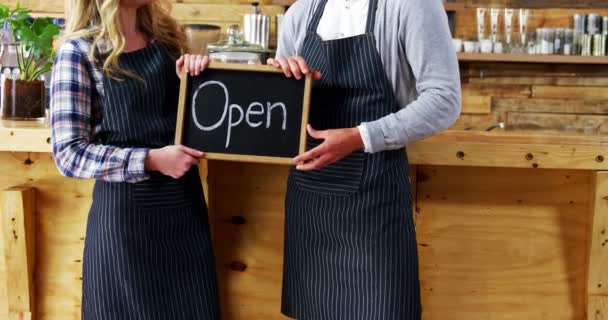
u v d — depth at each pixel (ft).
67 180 6.79
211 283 5.86
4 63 7.79
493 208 6.70
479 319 6.83
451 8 15.16
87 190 6.79
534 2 15.90
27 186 6.79
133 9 5.57
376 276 5.59
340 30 5.71
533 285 6.77
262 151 5.30
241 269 6.93
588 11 15.83
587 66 16.01
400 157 5.71
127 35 5.52
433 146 6.30
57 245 6.87
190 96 5.40
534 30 15.85
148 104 5.42
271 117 5.31
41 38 7.39
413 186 6.71
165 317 5.50
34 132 6.37
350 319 5.72
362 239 5.60
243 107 5.34
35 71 7.54
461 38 16.07
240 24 15.70
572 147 6.26
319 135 5.21
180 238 5.64
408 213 5.74
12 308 6.82
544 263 6.73
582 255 6.68
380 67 5.48
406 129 5.20
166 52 5.71
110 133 5.34
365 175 5.54
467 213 6.72
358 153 5.56
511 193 6.66
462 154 6.30
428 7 5.29
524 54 15.19
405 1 5.32
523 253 6.73
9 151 6.73
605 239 6.44
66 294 6.92
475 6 16.03
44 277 6.91
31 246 6.79
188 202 5.69
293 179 5.98
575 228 6.66
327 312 5.84
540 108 16.21
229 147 5.32
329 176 5.65
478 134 7.12
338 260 5.73
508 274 6.77
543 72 16.14
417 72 5.31
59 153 5.15
